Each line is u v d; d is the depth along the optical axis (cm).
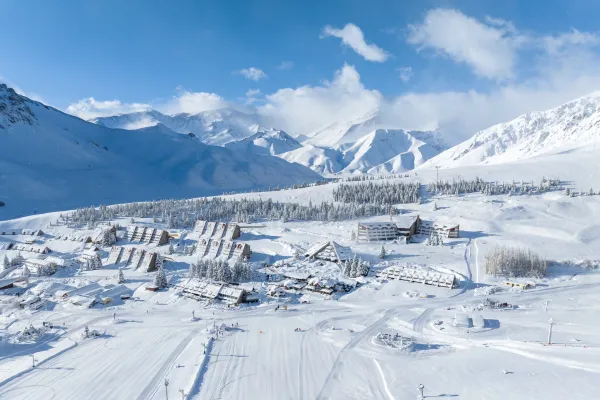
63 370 7250
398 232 17762
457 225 17625
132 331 9112
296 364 7256
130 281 13125
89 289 11906
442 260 14338
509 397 5678
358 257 14538
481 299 10681
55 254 16712
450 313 9719
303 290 11888
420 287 11819
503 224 18550
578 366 6431
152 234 18050
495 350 7438
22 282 12850
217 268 12738
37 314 10431
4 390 6575
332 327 8994
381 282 12250
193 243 17912
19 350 8269
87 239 18212
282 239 18075
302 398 6166
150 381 6806
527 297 10688
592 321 8662
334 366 7150
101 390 6544
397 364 7119
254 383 6631
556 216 19562
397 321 9312
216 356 7650
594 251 14788
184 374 7000
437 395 5972
